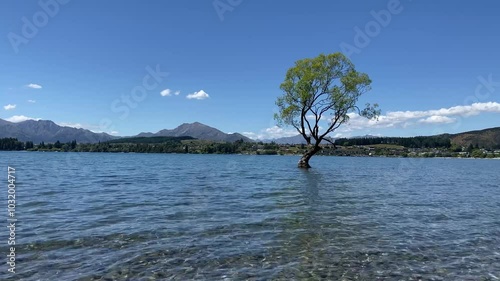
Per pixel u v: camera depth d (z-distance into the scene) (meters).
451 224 15.61
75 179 37.31
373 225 14.94
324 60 51.06
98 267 9.33
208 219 15.73
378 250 11.25
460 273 9.38
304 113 52.78
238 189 28.69
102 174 46.25
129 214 16.78
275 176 44.38
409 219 16.56
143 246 11.30
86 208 18.38
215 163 90.81
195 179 39.25
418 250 11.35
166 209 18.36
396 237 12.95
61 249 10.82
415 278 8.99
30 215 16.08
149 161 98.56
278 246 11.49
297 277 8.89
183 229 13.69
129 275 8.84
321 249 11.23
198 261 9.94
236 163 91.38
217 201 21.53
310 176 44.75
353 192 27.38
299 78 51.69
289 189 28.86
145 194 24.83
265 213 17.38
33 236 12.24
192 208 18.77
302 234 13.12
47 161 84.06
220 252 10.77
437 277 9.08
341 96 50.09
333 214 17.34
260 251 10.93
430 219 16.72
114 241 11.83
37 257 10.02
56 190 26.44
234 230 13.62
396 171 63.69
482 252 11.27
